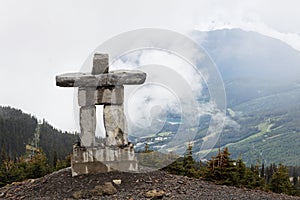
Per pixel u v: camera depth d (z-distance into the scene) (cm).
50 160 3772
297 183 2511
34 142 5600
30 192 903
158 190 866
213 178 1115
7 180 1537
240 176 1216
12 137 5588
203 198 827
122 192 859
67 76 932
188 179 989
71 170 973
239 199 840
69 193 868
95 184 895
